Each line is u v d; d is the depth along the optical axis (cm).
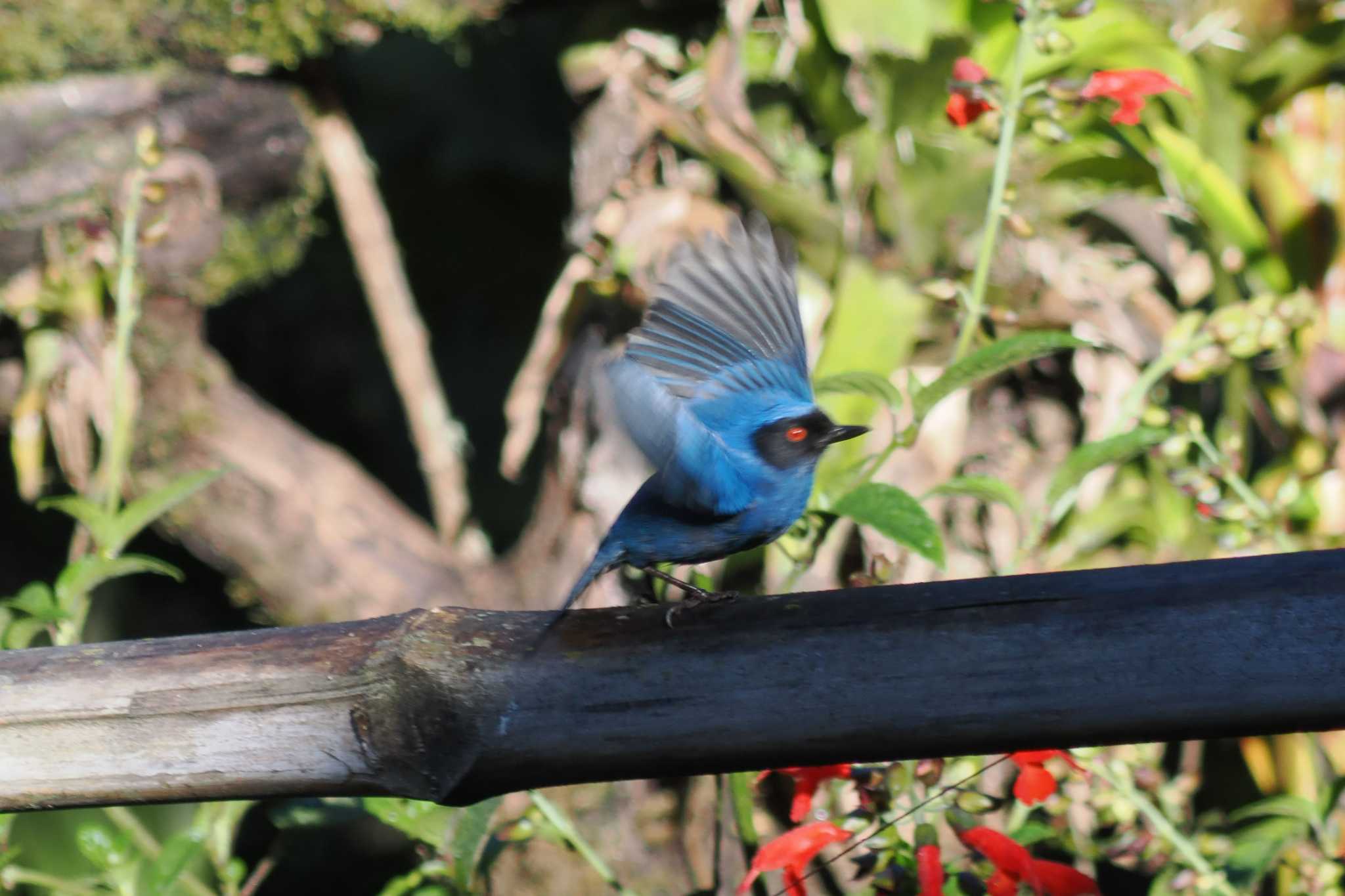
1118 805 567
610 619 372
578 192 923
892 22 787
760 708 361
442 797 380
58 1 835
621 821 855
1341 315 857
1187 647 344
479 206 1512
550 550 947
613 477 903
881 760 369
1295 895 591
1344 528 842
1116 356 852
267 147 929
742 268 491
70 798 400
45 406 873
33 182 838
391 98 1477
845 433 456
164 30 866
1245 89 859
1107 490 862
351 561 972
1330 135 872
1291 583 343
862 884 778
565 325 913
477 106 1479
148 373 908
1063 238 847
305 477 974
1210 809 878
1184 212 830
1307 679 339
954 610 356
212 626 1393
